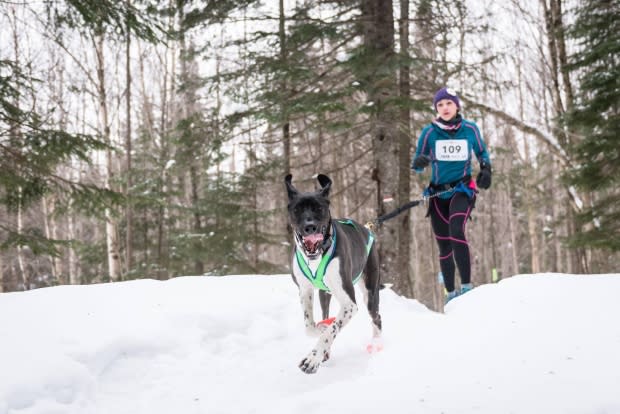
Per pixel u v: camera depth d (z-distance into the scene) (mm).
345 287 3219
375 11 7543
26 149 7395
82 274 20141
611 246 9617
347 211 18406
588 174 9562
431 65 8070
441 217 4723
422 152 4730
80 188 8445
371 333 3910
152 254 17828
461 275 4523
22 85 7363
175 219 16188
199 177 13383
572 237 10227
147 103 16938
